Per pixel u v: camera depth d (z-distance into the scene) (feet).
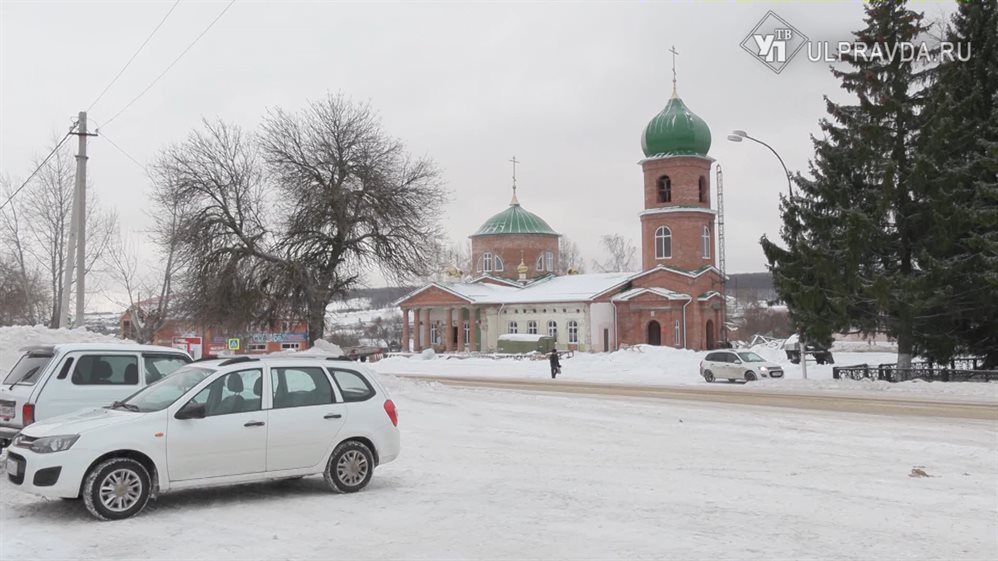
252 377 36.40
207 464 34.30
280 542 28.45
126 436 32.73
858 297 118.32
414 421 69.36
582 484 38.91
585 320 256.73
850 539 28.12
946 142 112.27
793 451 50.78
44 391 42.14
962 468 43.70
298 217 146.00
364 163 148.66
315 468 36.91
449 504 34.47
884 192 114.73
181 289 152.15
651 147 248.32
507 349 250.98
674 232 244.42
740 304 497.87
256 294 144.46
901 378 121.08
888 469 43.32
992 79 116.88
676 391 107.14
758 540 27.96
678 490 37.24
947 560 25.46
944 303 113.50
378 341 328.90
